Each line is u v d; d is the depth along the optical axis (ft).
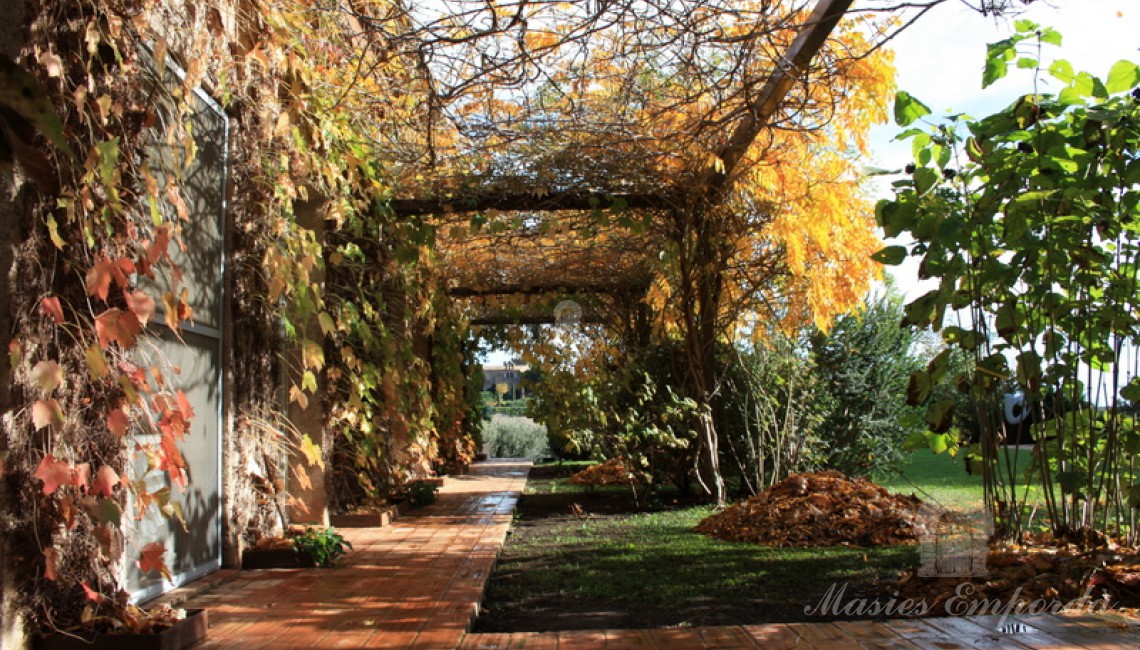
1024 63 12.74
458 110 18.58
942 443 13.76
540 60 15.57
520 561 16.53
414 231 22.47
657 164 21.99
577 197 22.99
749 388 25.40
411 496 24.79
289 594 12.77
